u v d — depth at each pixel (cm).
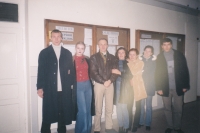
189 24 411
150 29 341
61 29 241
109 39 288
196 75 431
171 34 369
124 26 305
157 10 350
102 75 216
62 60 206
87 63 217
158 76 232
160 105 358
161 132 238
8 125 225
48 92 198
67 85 206
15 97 228
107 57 225
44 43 228
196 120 286
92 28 267
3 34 215
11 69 223
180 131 231
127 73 224
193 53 421
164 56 232
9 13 217
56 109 203
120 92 217
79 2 254
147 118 244
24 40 229
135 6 317
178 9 373
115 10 292
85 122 208
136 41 317
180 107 227
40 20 225
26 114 237
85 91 211
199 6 390
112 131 228
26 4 215
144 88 233
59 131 215
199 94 450
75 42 253
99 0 274
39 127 230
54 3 233
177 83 221
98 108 221
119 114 227
